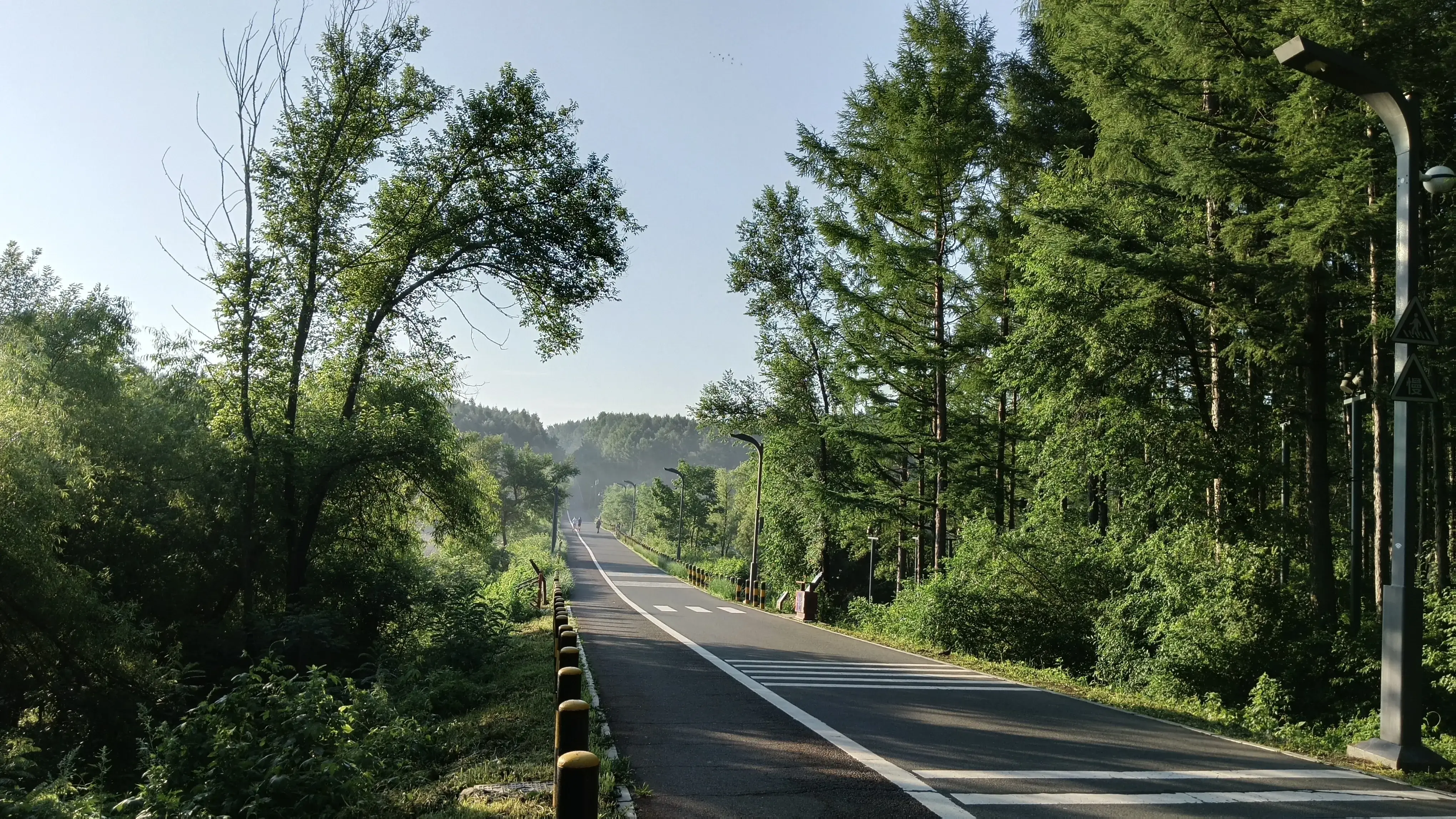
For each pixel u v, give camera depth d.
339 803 7.04
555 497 107.94
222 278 19.23
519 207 21.73
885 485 33.81
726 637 21.05
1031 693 12.80
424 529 25.69
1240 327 16.91
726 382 37.25
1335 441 26.92
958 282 27.75
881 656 17.73
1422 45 13.49
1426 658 13.02
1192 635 15.37
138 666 16.61
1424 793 6.99
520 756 8.06
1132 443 17.97
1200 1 14.93
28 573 14.84
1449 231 15.68
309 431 20.48
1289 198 15.45
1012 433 29.06
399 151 21.42
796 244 34.94
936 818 5.84
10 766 11.02
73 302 22.12
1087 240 16.41
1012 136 25.38
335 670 19.34
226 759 7.47
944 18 24.39
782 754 7.83
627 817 5.69
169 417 20.52
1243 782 7.17
